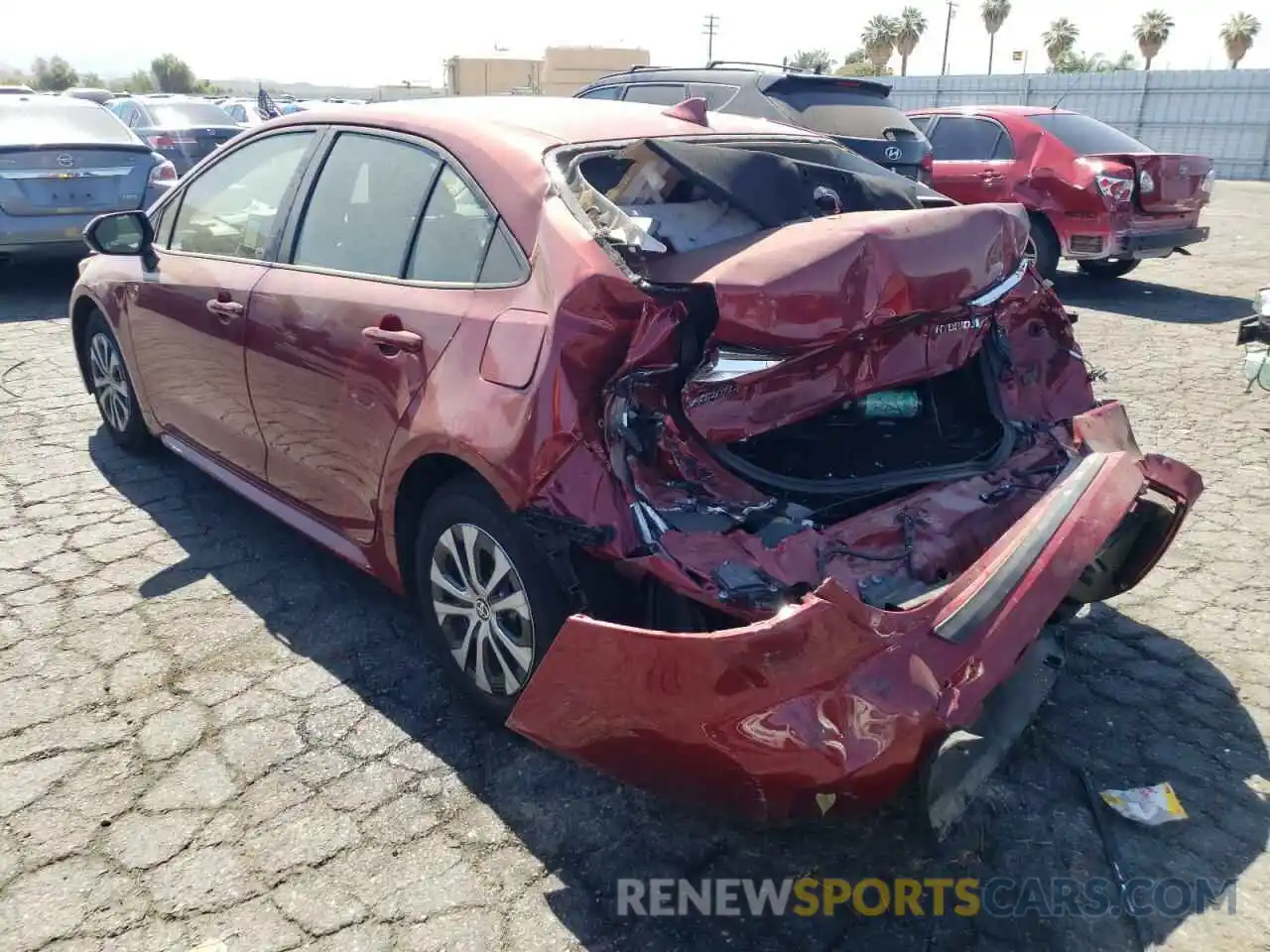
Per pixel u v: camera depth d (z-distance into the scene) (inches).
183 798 108.7
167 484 191.6
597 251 100.2
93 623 142.7
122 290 179.8
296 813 106.6
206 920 93.0
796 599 91.8
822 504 107.0
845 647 84.2
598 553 96.1
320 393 131.3
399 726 121.2
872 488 110.1
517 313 105.5
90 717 122.0
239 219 156.9
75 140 333.4
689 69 346.3
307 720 122.0
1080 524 105.0
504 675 115.3
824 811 86.3
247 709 124.0
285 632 141.3
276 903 95.0
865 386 113.6
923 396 126.5
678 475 99.7
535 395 99.2
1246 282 430.3
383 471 121.7
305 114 152.9
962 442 126.6
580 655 90.9
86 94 922.1
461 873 99.2
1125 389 260.2
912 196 136.3
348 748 117.2
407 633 141.7
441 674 131.9
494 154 119.3
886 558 100.3
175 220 174.6
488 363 105.7
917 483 113.7
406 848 102.2
